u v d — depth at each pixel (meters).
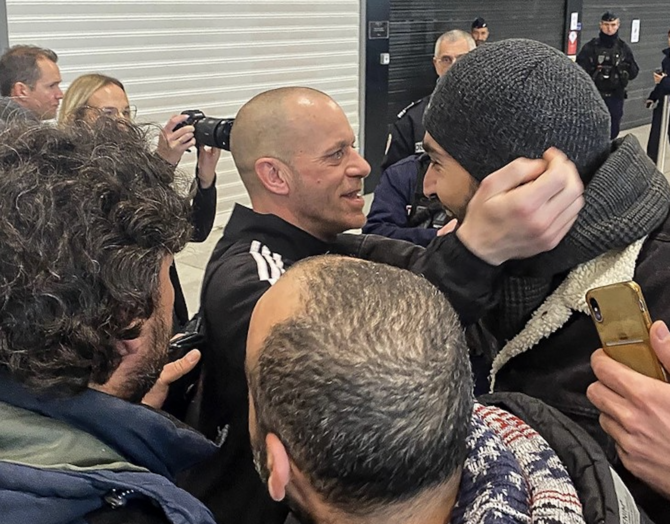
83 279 0.70
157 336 0.81
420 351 0.61
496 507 0.63
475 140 1.01
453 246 0.99
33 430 0.70
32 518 0.65
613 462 0.99
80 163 0.75
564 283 1.04
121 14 4.95
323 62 6.46
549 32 9.39
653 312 0.99
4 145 0.76
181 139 2.17
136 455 0.76
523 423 0.76
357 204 1.56
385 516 0.62
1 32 4.34
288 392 0.60
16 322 0.69
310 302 0.63
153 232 0.75
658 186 1.02
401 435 0.58
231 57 5.70
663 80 7.03
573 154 0.99
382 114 7.09
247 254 1.38
